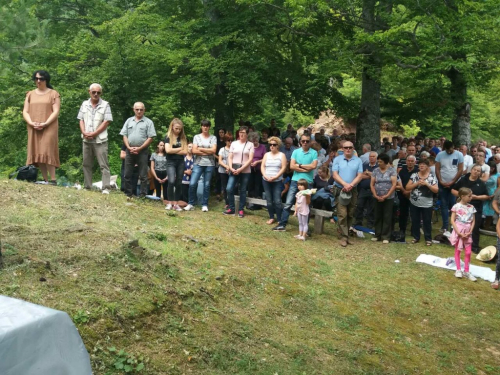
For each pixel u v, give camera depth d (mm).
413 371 4766
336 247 8539
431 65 11805
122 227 6234
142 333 3939
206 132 9445
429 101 14711
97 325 3730
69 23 19781
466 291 7152
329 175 10438
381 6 13133
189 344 4059
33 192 7023
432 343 5477
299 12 12469
